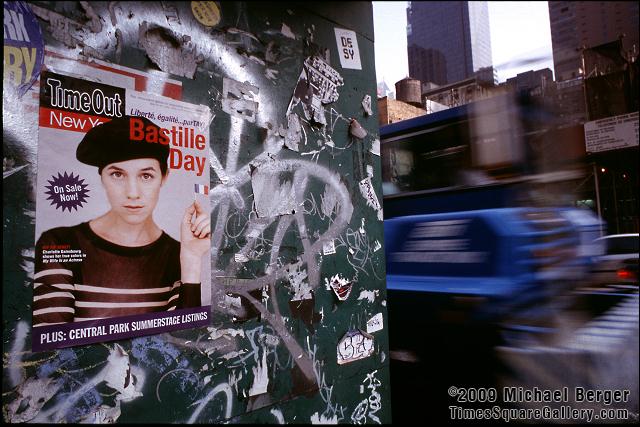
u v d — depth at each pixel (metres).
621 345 4.92
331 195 2.67
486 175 5.92
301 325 2.43
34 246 1.53
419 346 4.82
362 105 2.94
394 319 5.07
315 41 2.66
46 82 1.58
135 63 1.83
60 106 1.61
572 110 15.39
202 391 1.98
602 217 14.01
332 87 2.74
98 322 1.66
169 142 1.92
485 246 4.68
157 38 1.91
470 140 6.16
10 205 1.48
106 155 1.72
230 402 2.08
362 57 2.98
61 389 1.57
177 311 1.90
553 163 6.05
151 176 1.84
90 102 1.69
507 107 6.04
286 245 2.39
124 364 1.73
